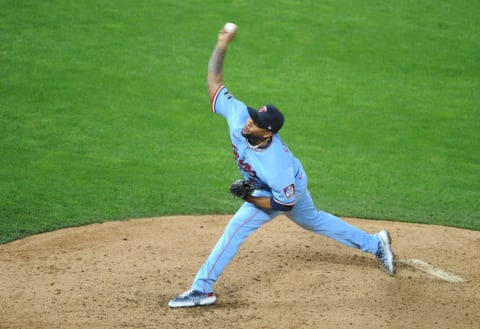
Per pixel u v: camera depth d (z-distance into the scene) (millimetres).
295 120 43281
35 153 36938
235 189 20594
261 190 21859
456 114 45625
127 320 20828
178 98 44875
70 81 45438
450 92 48688
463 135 42938
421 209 33031
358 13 59281
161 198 32969
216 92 21938
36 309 21453
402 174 37531
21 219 29812
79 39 50562
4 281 23578
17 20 52188
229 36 21953
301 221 23344
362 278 24156
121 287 23266
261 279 24062
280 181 20453
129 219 30297
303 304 22078
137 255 26203
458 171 38312
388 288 23375
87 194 32875
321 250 27109
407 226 30531
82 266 25047
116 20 53844
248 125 20125
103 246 27078
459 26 58594
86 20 53344
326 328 20453
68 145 38188
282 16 57312
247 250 26891
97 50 49406
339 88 47906
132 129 40750
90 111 42312
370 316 21297
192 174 36031
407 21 58688
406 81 49750
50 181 34000
